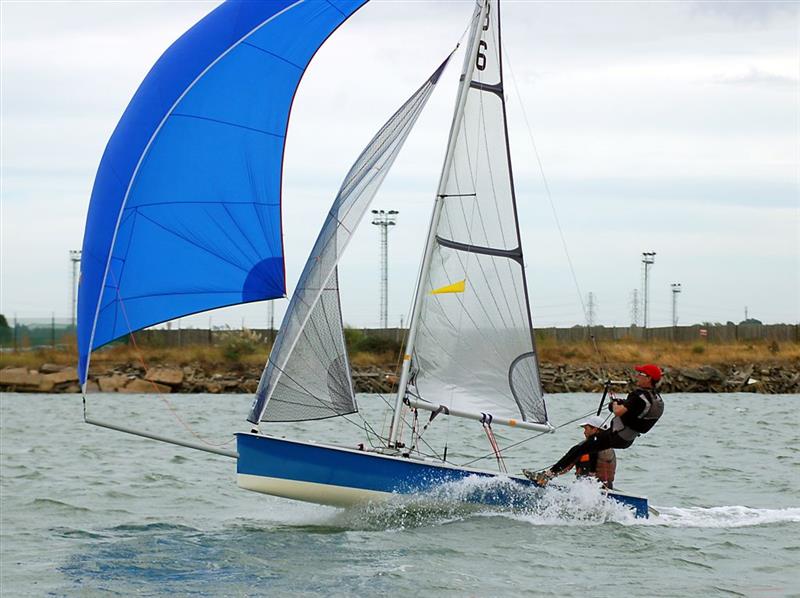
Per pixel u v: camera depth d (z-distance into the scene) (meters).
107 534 32.06
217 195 29.77
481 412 33.19
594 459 33.59
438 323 33.00
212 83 30.11
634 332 144.00
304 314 31.16
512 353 33.44
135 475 43.44
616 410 32.72
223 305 29.61
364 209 31.62
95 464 46.78
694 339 143.88
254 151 30.19
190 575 27.23
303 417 31.14
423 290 32.94
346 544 30.12
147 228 29.33
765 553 29.58
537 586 26.17
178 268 29.41
